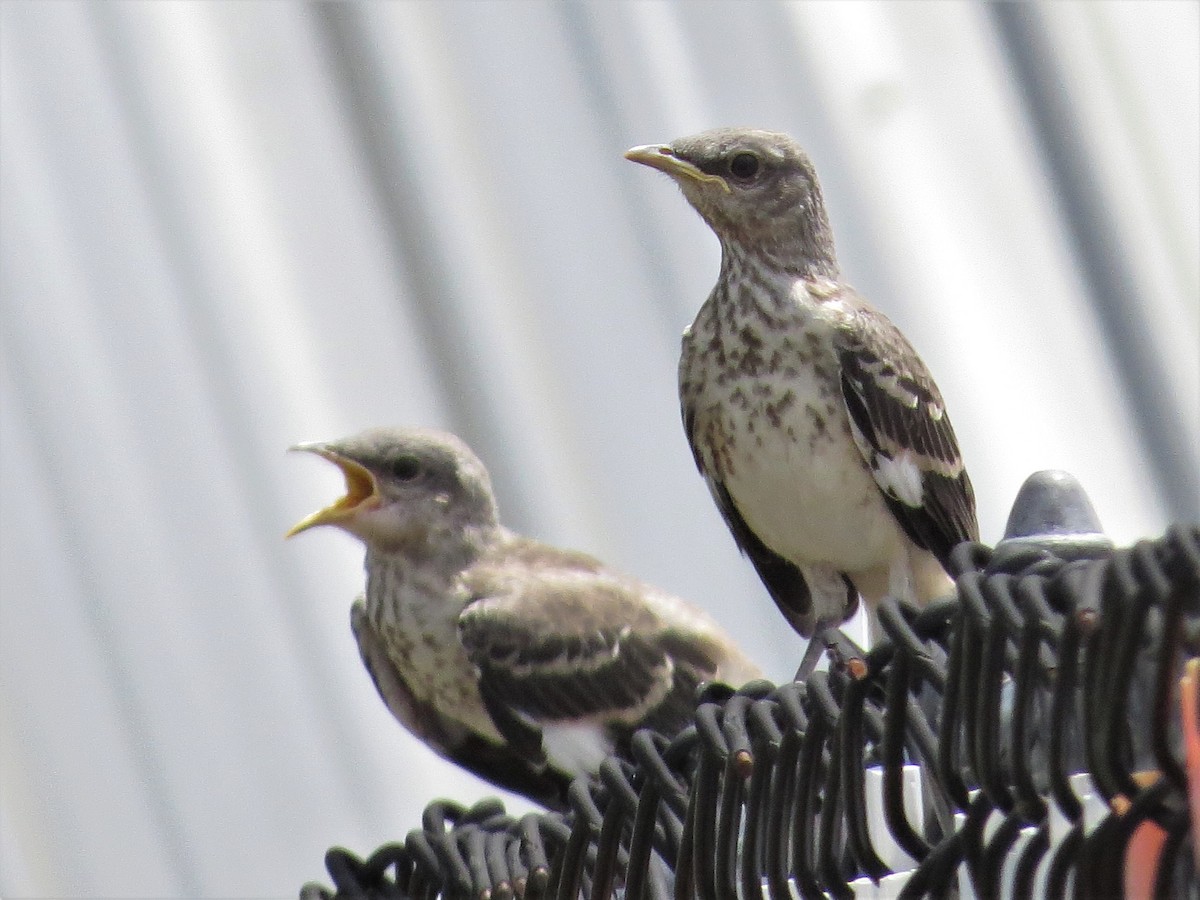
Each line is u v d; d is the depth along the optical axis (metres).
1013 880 3.17
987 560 3.46
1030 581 3.00
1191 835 2.83
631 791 3.49
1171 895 2.87
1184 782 2.76
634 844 3.49
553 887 3.50
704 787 3.48
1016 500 3.48
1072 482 3.48
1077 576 2.95
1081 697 2.93
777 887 3.44
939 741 3.12
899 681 3.25
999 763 3.03
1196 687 2.67
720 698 3.51
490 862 3.50
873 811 3.48
